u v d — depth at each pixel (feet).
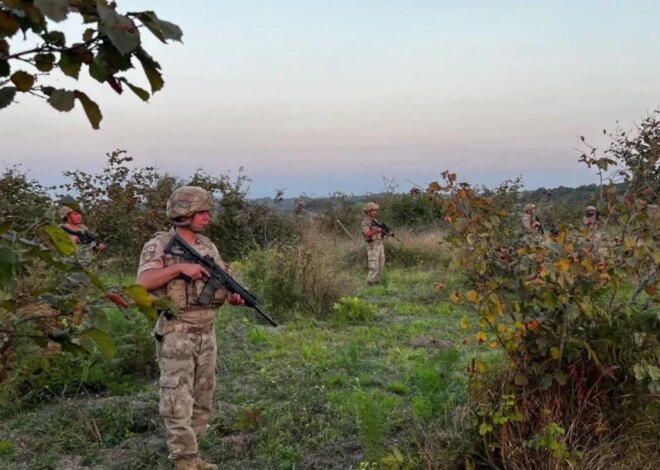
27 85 4.05
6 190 37.91
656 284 11.38
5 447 14.64
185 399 12.73
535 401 11.68
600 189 12.14
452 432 12.75
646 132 14.08
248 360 21.85
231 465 13.78
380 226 40.22
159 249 12.78
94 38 4.01
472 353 21.52
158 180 46.29
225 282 13.07
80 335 5.00
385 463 12.17
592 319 11.36
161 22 3.93
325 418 15.96
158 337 12.96
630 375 11.41
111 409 16.47
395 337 25.34
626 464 11.22
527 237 11.85
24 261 4.61
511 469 11.30
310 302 29.96
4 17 3.78
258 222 51.55
